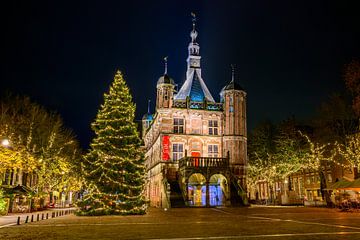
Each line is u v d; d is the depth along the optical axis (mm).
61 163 47969
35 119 47125
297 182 66438
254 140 69312
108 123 33531
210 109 53594
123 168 32625
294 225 19500
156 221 23328
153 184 58375
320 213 30578
